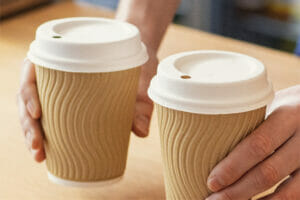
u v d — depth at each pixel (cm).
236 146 59
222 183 59
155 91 59
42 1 118
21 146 78
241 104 57
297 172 62
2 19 111
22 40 102
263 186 60
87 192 71
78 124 66
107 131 67
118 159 69
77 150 67
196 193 62
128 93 67
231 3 143
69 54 64
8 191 71
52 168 70
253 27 144
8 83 91
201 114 58
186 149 60
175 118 59
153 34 85
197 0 143
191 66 61
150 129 81
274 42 143
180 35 103
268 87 60
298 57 96
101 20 70
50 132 68
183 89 58
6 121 83
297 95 66
